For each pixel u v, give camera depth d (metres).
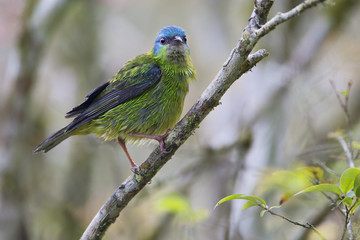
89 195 15.37
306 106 12.92
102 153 15.79
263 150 12.97
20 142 13.82
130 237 11.93
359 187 5.46
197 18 18.70
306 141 12.97
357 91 14.18
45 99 17.09
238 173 12.75
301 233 9.17
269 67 13.98
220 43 16.95
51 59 17.25
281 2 14.00
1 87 15.98
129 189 7.26
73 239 13.88
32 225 14.67
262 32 5.86
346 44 14.40
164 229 12.27
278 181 7.98
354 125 11.84
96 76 17.31
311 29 14.52
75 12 16.80
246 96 14.23
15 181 13.78
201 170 13.17
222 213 13.12
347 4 14.16
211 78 16.91
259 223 11.70
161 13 20.09
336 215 9.04
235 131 13.59
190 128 6.79
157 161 7.03
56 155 17.02
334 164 9.52
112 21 19.05
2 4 15.32
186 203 9.77
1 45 15.95
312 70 14.38
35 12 13.34
